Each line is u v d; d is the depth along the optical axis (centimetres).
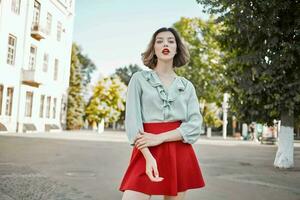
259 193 686
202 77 3394
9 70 2555
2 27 2430
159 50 243
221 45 1212
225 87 1212
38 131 3047
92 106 3988
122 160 1178
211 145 2347
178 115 231
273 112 1127
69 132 3519
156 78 234
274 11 1038
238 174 957
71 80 4803
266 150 1992
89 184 709
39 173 823
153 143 218
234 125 4672
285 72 1089
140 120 225
